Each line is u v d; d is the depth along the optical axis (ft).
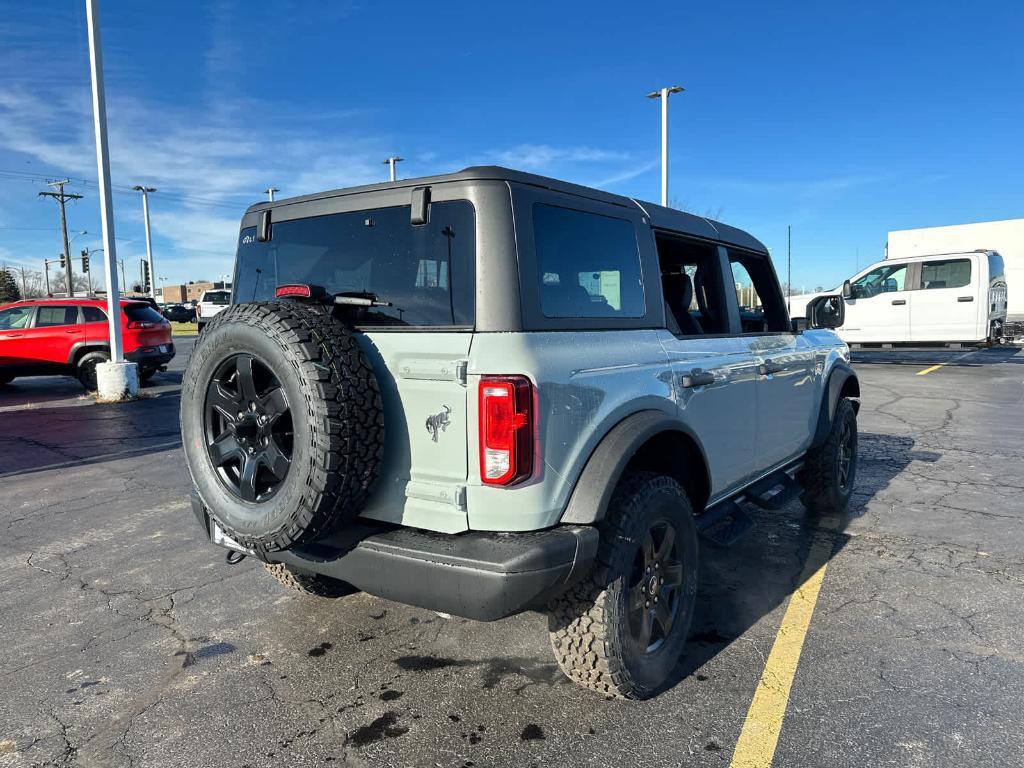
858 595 12.43
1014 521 16.39
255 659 10.63
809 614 11.73
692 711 9.02
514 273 8.01
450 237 8.30
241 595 13.03
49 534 16.70
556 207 8.85
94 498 19.84
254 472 8.48
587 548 7.99
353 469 7.84
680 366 10.31
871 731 8.49
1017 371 44.27
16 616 12.24
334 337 8.00
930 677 9.69
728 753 8.16
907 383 40.29
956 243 163.12
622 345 9.34
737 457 12.12
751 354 12.53
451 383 7.86
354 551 8.26
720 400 11.37
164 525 17.28
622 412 8.95
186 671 10.32
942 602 12.09
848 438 17.46
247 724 8.97
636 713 9.00
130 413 35.81
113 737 8.75
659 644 9.56
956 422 28.86
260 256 10.77
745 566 13.87
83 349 44.80
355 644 11.06
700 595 12.53
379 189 9.06
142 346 45.14
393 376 8.30
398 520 8.39
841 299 16.19
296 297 9.29
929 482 19.86
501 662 10.39
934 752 8.07
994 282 51.31
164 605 12.62
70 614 12.30
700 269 12.39
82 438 29.04
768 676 9.80
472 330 7.93
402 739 8.59
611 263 9.65
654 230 10.75
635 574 9.18
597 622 8.55
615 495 8.86
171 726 8.96
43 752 8.48
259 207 10.83
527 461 7.70
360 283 9.11
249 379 8.34
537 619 11.83
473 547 7.66
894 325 53.01
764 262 14.61
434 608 7.86
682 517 9.74
